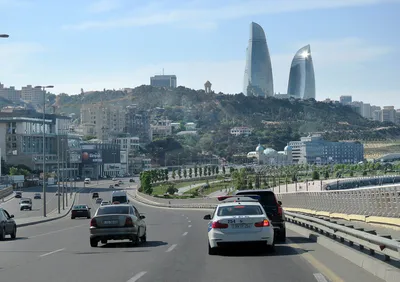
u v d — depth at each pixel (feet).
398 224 109.70
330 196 164.76
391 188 124.47
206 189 653.30
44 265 66.23
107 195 531.50
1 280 54.13
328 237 85.40
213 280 52.08
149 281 52.08
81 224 183.52
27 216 269.03
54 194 544.62
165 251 80.02
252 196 91.86
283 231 90.94
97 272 59.06
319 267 59.21
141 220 95.30
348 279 50.78
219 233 69.62
